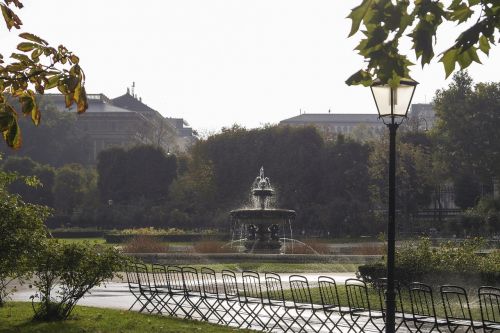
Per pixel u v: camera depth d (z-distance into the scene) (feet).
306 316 67.05
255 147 319.68
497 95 280.51
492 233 224.74
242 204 320.29
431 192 290.76
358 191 301.02
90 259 61.82
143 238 169.99
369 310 53.47
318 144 312.71
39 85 27.68
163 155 349.41
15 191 367.04
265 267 131.03
